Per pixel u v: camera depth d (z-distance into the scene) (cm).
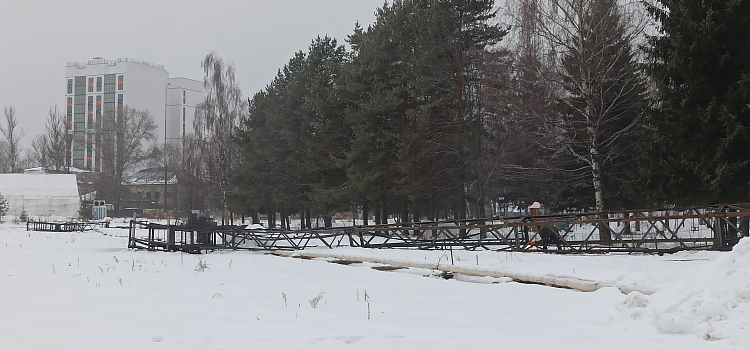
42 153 10950
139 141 9750
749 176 1969
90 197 9094
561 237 1834
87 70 15475
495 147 3072
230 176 4934
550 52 2562
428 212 4928
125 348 602
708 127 1967
